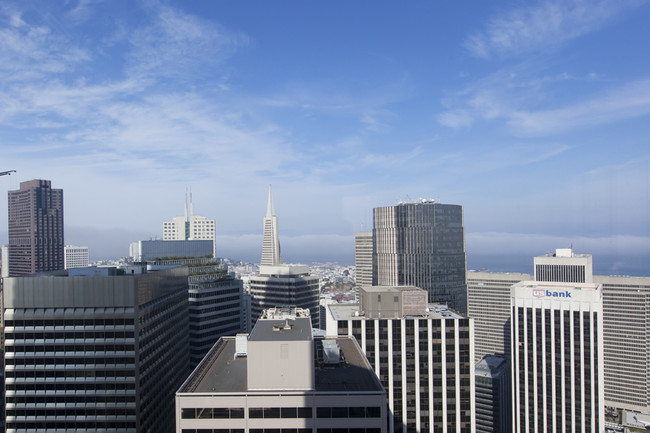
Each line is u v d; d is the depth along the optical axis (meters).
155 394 154.50
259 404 91.00
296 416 91.12
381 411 91.25
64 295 139.25
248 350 92.75
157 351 157.38
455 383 176.00
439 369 176.50
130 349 138.50
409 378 176.38
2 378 194.12
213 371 106.25
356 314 184.75
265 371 92.94
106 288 139.12
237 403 90.81
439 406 176.12
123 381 138.12
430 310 193.12
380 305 178.62
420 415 175.88
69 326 139.12
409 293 179.00
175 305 180.75
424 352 176.50
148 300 150.12
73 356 138.50
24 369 138.00
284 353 93.00
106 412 137.62
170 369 172.12
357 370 107.69
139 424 138.88
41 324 138.88
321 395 91.12
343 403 91.25
